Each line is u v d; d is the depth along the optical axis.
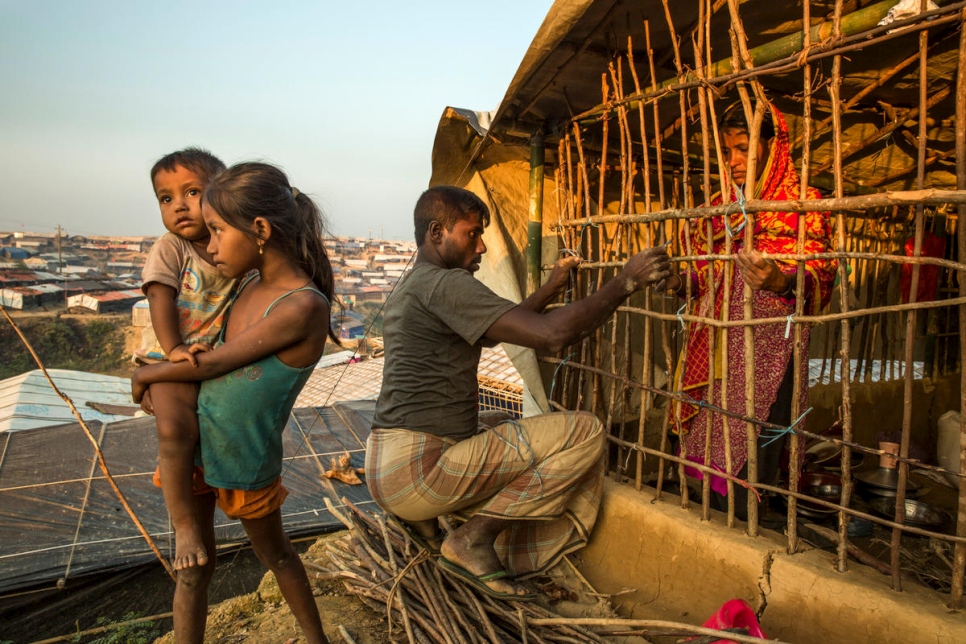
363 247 118.19
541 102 3.20
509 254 3.64
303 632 2.25
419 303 2.18
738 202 2.08
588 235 3.00
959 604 1.76
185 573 1.77
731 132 2.49
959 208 1.64
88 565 4.88
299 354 1.77
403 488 2.19
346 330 36.62
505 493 2.27
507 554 2.55
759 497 2.21
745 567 2.14
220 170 1.92
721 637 1.72
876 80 2.84
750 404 2.18
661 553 2.44
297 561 2.03
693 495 2.93
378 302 61.81
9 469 6.54
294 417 8.82
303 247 1.85
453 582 2.40
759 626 2.02
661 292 2.59
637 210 4.10
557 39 2.51
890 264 4.76
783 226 2.31
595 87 3.05
